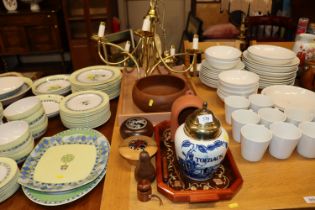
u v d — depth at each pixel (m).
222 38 3.25
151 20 1.14
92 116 1.03
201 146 0.68
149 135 0.90
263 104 0.98
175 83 1.09
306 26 1.50
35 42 3.29
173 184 0.74
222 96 1.09
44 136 1.04
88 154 0.90
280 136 0.80
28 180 0.79
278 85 1.15
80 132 0.99
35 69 3.65
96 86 1.21
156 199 0.71
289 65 1.16
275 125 0.85
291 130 0.84
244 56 1.30
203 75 1.27
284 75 1.17
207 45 1.69
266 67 1.17
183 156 0.71
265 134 0.82
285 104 1.04
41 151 0.91
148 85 1.10
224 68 1.19
